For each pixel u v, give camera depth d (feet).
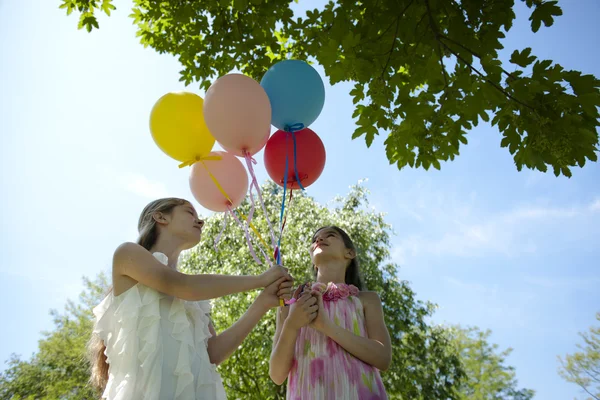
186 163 7.61
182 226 6.86
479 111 8.91
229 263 28.40
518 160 8.93
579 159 8.45
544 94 8.54
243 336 6.55
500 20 8.82
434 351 32.37
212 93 7.13
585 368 47.75
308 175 7.79
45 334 41.96
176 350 5.57
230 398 25.08
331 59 9.19
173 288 5.81
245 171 7.98
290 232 29.48
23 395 38.70
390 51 9.11
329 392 6.48
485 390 65.05
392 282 31.55
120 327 5.55
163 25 13.57
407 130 9.48
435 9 9.04
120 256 5.96
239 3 10.35
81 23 13.30
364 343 6.73
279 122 7.71
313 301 6.72
